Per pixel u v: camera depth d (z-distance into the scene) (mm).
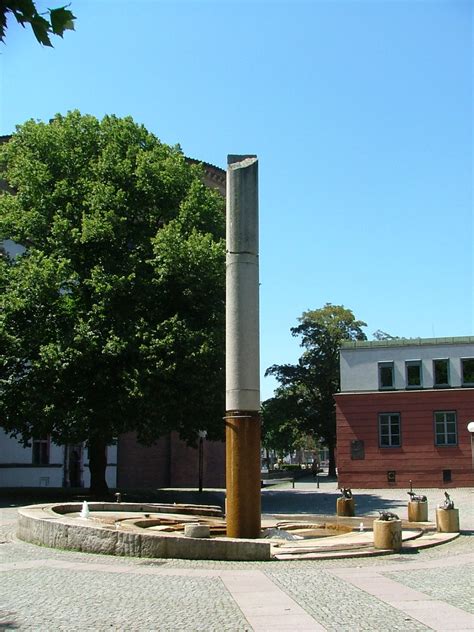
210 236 30156
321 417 69750
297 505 31031
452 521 18469
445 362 42500
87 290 30391
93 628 8148
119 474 50469
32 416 28203
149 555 13734
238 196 16719
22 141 32938
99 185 30391
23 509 18297
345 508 23000
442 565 13219
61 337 28328
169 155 34188
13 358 28969
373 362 43438
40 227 30938
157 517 19891
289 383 70812
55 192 31094
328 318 71125
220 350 28922
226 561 13461
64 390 28609
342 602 9633
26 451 42750
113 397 28594
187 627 8203
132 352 28047
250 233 16609
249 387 15992
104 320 29031
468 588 10711
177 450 51750
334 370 69688
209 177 56094
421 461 40812
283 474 72000
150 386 27766
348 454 41906
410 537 16828
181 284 29875
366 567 12938
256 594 10195
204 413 29484
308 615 8812
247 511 15531
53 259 29812
